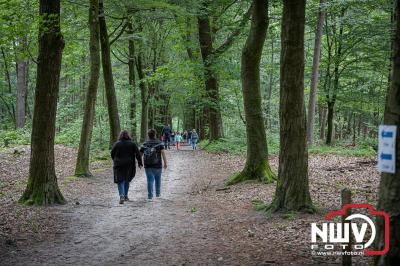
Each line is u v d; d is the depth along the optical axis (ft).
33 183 36.01
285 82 29.63
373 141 87.20
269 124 125.80
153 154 40.37
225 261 20.65
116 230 27.81
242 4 75.87
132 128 100.73
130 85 101.91
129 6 63.62
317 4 79.41
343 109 110.83
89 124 54.80
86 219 30.94
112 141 76.38
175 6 63.41
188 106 132.05
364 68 87.35
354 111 105.60
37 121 35.94
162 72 85.56
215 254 21.93
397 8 13.50
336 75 88.94
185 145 134.41
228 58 76.43
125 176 38.34
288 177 30.04
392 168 13.03
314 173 50.83
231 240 24.54
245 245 23.26
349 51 85.15
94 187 47.80
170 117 179.52
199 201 38.42
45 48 34.99
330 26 87.51
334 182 43.45
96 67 54.39
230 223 28.76
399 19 13.37
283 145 30.30
